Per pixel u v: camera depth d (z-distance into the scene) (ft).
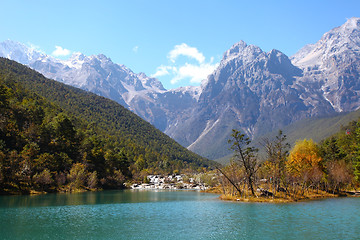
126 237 146.92
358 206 256.32
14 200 285.02
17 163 368.07
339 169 397.60
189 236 148.87
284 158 345.72
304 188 374.63
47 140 476.95
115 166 610.24
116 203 286.05
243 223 179.42
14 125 436.35
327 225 170.60
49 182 393.70
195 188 586.45
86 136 612.29
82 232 155.74
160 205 272.10
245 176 346.13
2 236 144.77
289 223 177.58
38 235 147.84
